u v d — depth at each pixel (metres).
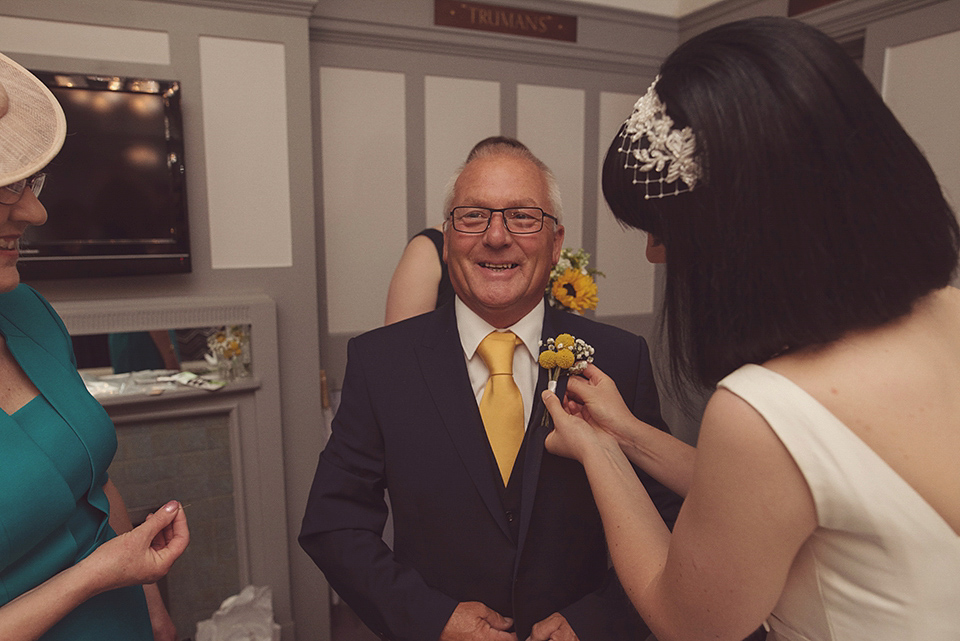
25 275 2.05
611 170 0.76
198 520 2.36
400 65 2.83
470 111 3.00
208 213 2.36
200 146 2.32
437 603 1.01
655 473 1.00
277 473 2.45
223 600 2.43
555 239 1.16
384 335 1.17
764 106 0.58
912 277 0.58
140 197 2.19
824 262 0.57
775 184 0.58
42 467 0.79
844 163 0.56
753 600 0.61
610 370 1.14
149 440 2.25
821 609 0.64
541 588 1.06
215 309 2.28
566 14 3.09
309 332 2.55
